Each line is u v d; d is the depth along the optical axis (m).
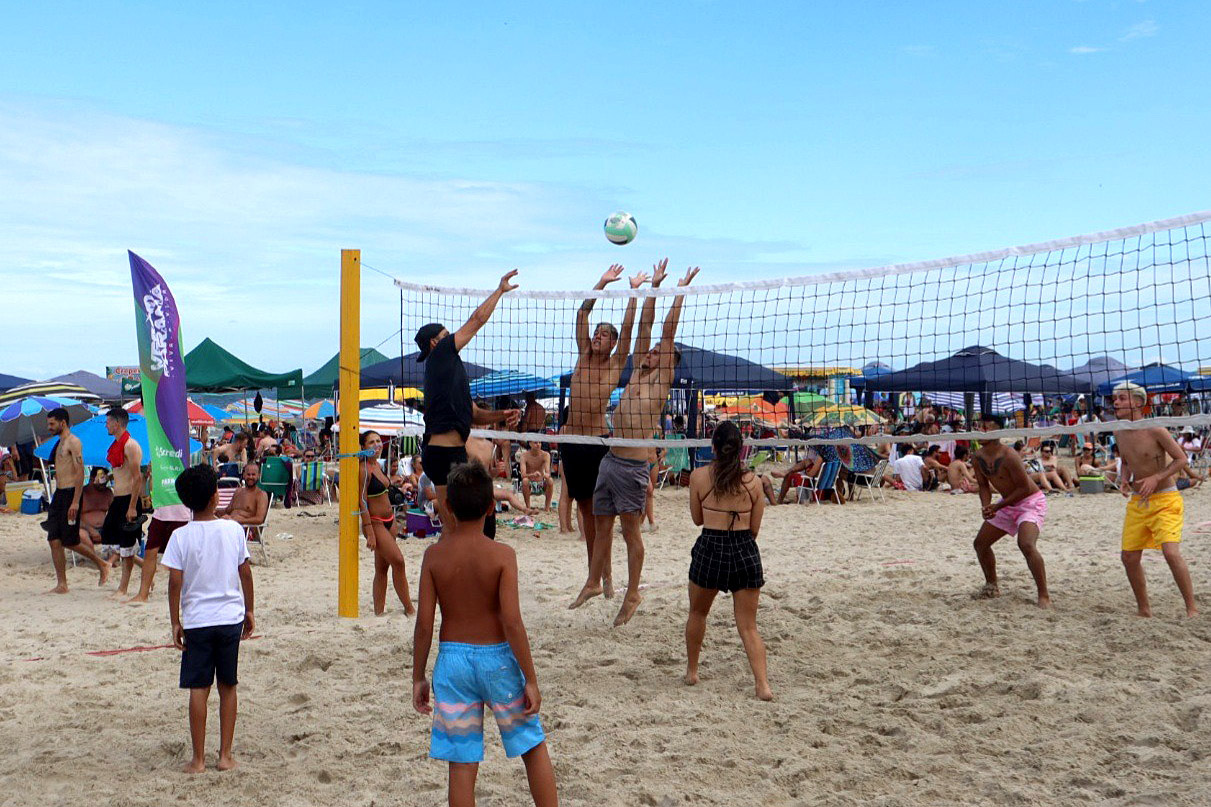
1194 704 4.78
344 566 7.67
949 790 4.02
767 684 5.38
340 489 7.66
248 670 6.08
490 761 4.49
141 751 4.71
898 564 9.60
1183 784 3.87
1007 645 6.17
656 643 6.52
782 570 9.52
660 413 6.95
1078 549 10.25
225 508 11.03
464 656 3.51
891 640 6.39
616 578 9.26
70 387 18.39
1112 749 4.36
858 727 4.84
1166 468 6.77
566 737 4.77
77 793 4.20
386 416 15.49
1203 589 7.76
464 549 3.57
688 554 10.72
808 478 15.53
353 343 7.60
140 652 6.61
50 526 8.98
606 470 6.98
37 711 5.34
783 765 4.33
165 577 9.78
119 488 8.80
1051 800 3.87
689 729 4.83
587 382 7.27
